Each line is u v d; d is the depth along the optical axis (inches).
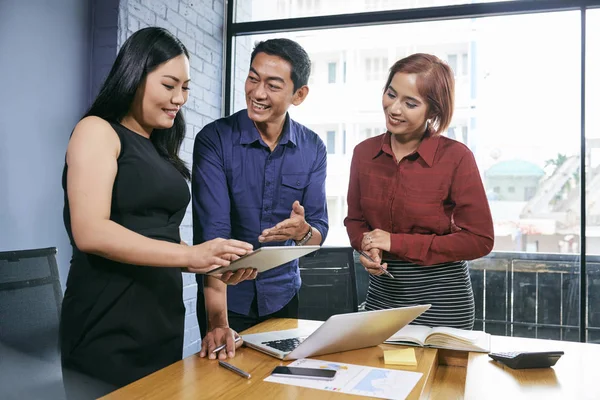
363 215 67.5
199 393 38.4
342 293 78.4
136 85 46.6
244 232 68.2
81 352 46.3
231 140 65.9
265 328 60.6
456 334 52.1
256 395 38.0
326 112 132.8
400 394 38.4
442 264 60.9
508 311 123.9
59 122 85.4
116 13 91.7
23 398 52.9
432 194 61.6
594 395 39.4
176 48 48.3
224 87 131.0
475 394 39.5
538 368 46.2
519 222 121.6
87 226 42.4
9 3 75.5
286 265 69.1
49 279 58.5
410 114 59.3
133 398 37.4
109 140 45.1
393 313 47.3
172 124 50.8
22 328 54.1
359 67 130.3
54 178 84.1
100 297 46.1
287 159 67.6
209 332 53.0
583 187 115.0
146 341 48.1
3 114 74.7
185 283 114.0
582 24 114.3
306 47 132.1
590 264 115.6
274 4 130.3
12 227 76.1
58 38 84.7
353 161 68.0
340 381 41.1
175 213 51.8
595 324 115.5
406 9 122.5
